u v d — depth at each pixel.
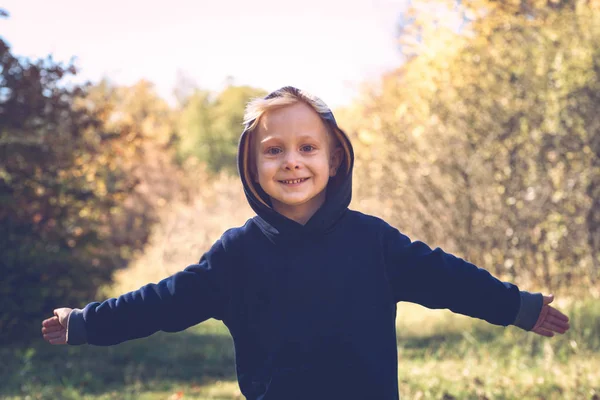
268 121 2.53
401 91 13.55
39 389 6.89
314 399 2.48
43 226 10.88
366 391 2.49
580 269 10.36
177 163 40.38
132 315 2.63
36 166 10.77
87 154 12.56
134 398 6.62
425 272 2.58
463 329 8.85
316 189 2.54
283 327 2.51
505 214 11.25
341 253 2.56
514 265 11.12
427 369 6.94
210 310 2.64
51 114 11.15
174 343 9.82
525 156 11.09
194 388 7.10
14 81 10.71
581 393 5.61
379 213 13.37
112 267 11.65
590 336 7.25
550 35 10.86
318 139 2.54
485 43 12.26
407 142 12.82
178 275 2.65
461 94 12.09
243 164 2.59
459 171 11.95
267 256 2.57
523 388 5.89
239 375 2.62
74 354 9.07
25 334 9.98
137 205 26.23
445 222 12.07
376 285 2.56
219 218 20.62
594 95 10.27
